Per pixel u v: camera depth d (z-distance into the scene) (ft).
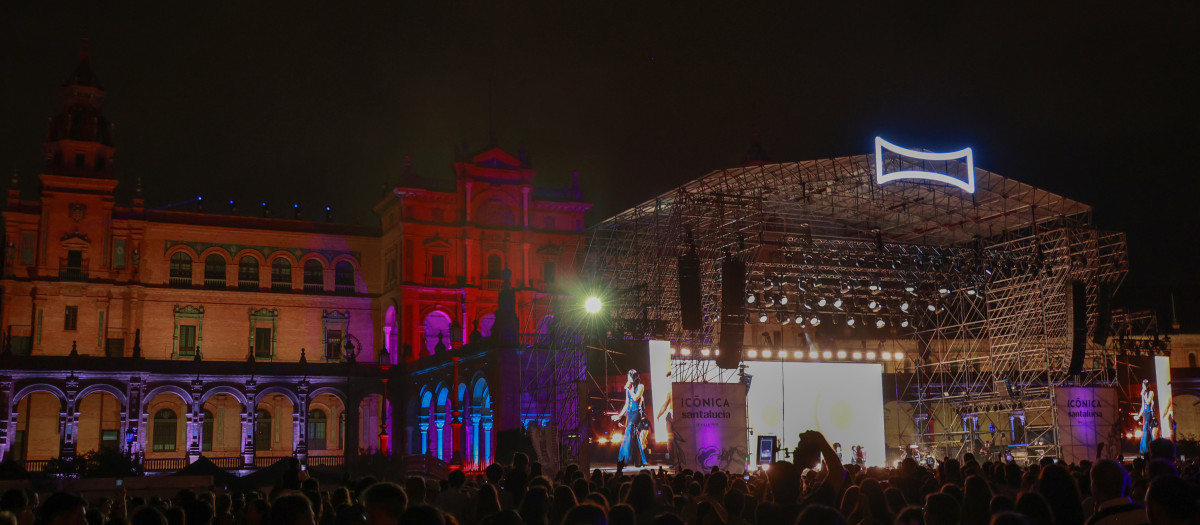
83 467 205.67
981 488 34.22
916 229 210.79
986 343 228.84
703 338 184.14
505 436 187.83
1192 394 249.75
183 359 258.37
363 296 279.69
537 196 277.23
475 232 268.21
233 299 268.41
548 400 183.11
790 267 188.34
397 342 263.90
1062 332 190.80
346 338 276.00
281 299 272.72
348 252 281.95
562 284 273.75
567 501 39.60
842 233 208.44
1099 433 178.29
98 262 255.50
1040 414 185.98
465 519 51.90
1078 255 190.90
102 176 258.37
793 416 193.88
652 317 178.60
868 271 194.18
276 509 30.58
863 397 199.72
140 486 179.01
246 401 245.45
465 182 268.41
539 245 274.36
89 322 253.65
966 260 198.59
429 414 237.86
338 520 35.78
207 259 268.82
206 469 186.80
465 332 262.67
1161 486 27.66
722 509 43.14
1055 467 33.58
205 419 259.39
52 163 255.70
